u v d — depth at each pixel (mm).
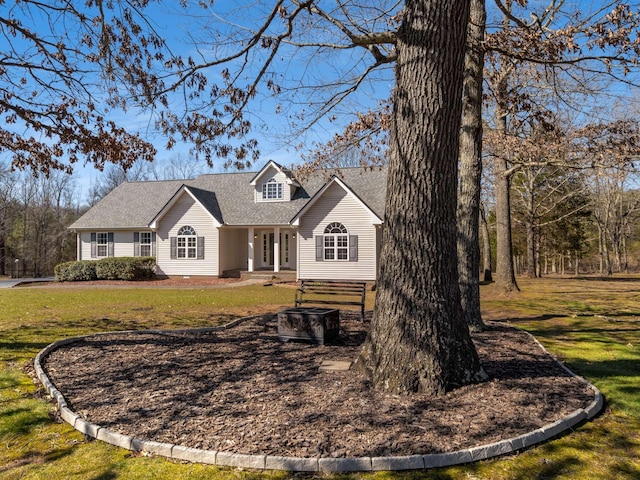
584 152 12648
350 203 21719
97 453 3764
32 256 44094
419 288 5070
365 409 4477
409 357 4980
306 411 4457
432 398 4766
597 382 5617
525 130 13898
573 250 34344
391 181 5344
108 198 29031
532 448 3840
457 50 5137
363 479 3311
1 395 5164
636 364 6539
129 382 5504
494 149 15031
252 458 3498
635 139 11516
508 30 8875
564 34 7973
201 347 7387
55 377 5746
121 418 4367
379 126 11094
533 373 5816
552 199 30328
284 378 5578
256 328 9211
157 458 3660
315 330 7617
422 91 5109
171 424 4207
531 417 4320
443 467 3500
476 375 5258
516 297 16469
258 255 26234
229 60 7078
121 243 26875
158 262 24906
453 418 4262
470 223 9023
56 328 9422
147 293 17641
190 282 22797
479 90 9219
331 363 6250
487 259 26797
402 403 4629
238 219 24391
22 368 6262
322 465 3424
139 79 7020
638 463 3590
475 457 3600
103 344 7613
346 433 3945
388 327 5168
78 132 8844
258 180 25203
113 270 24109
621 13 7344
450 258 5227
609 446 3893
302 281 10586
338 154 11602
